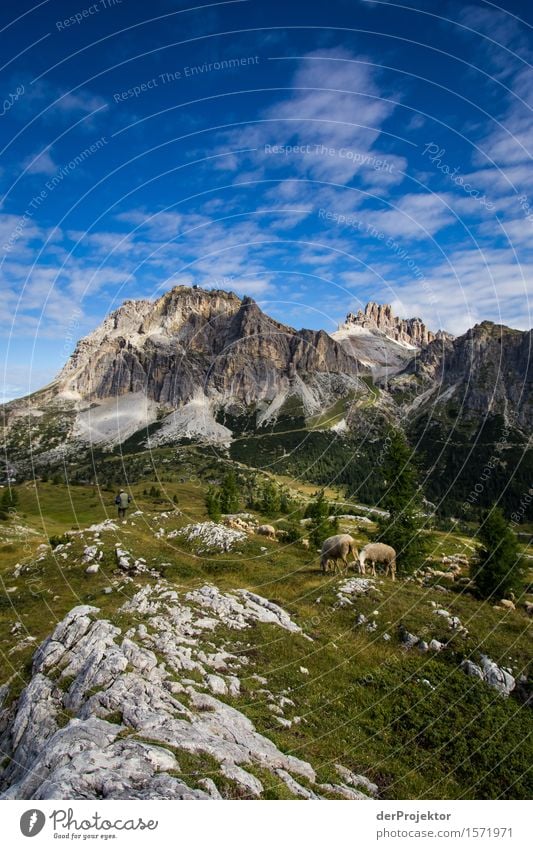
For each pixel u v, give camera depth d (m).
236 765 13.42
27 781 12.66
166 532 53.44
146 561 42.19
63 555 44.91
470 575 41.69
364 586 33.12
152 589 32.19
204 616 26.75
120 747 13.10
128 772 12.02
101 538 47.88
